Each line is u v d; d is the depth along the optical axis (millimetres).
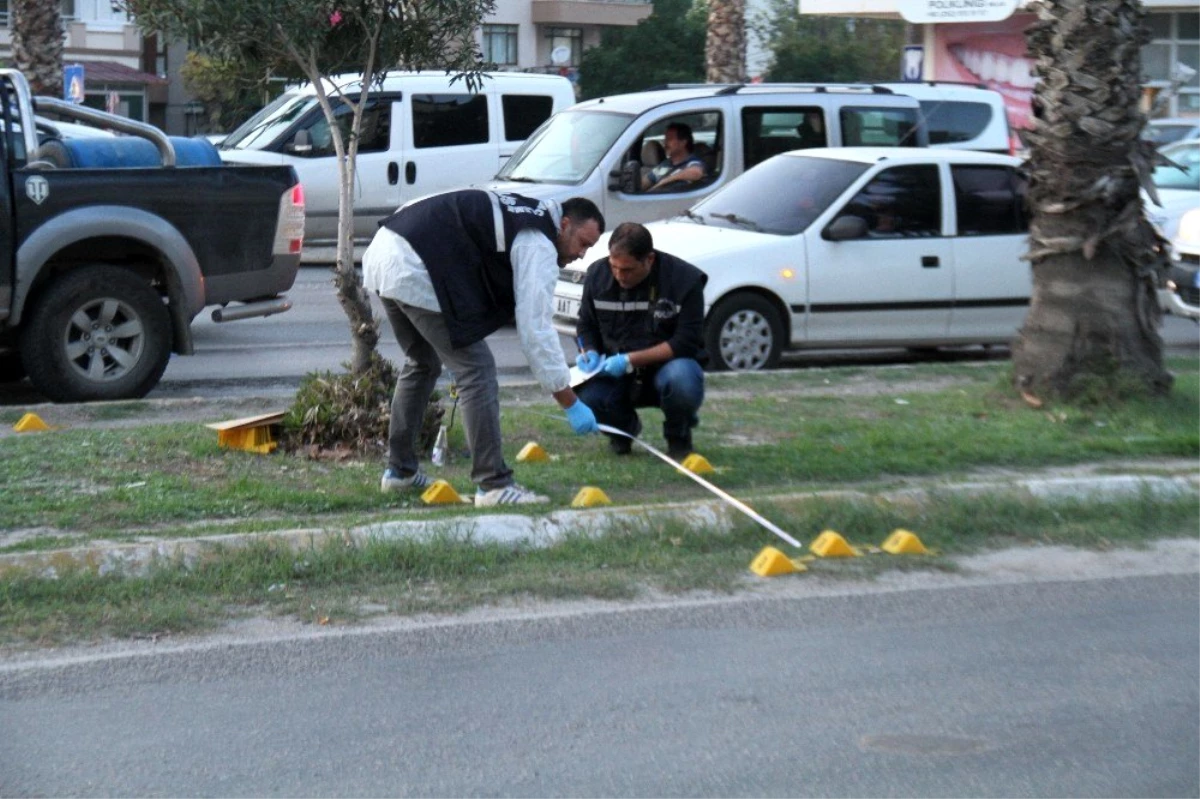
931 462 8055
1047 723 4777
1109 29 9039
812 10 29188
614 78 45844
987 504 7121
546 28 48719
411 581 6109
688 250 11516
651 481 7652
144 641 5391
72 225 9500
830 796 4215
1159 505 7289
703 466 7863
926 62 29047
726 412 9445
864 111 15055
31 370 9586
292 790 4211
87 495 7043
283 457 7918
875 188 12070
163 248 9859
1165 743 4625
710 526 6754
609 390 8094
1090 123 9094
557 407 9539
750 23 45156
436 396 8055
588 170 14195
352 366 8180
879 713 4844
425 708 4840
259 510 6945
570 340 13430
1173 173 17484
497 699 4926
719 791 4234
